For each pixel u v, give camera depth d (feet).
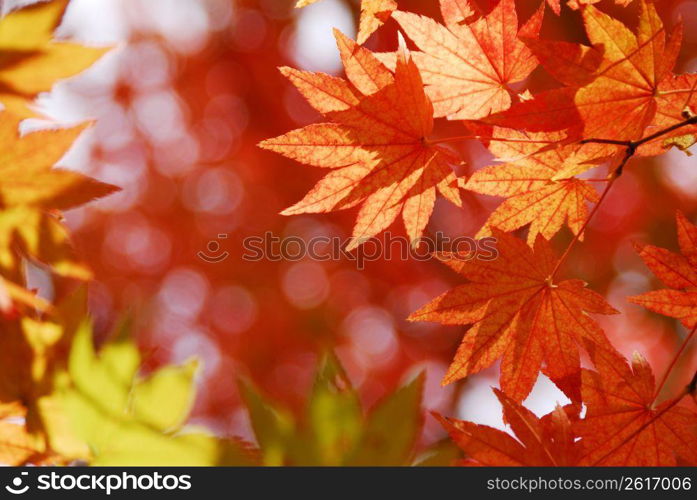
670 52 2.73
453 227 5.71
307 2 2.75
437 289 6.09
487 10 2.79
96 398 2.62
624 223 5.78
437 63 2.79
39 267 2.68
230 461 2.59
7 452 2.64
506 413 2.73
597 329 2.80
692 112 2.75
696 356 5.51
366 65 2.75
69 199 2.68
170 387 2.61
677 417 2.77
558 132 2.75
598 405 2.78
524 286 2.81
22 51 2.66
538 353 2.81
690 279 2.79
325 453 2.59
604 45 2.72
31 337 2.66
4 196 2.68
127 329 2.64
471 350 2.80
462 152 5.11
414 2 4.90
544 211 2.84
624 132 2.74
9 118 2.67
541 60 2.72
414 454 2.59
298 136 2.76
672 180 5.75
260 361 6.11
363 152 2.77
